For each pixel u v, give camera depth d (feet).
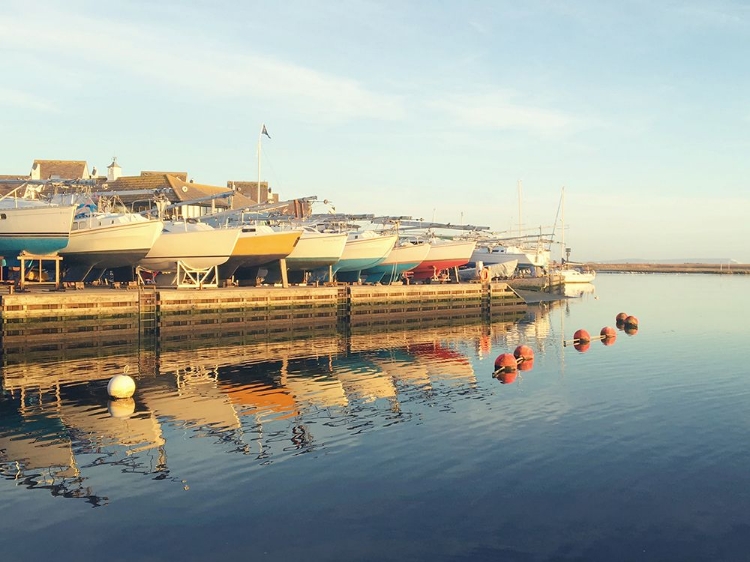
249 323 150.30
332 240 188.44
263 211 195.31
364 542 38.42
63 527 40.32
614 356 107.86
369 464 51.49
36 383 84.69
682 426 62.18
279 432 60.75
